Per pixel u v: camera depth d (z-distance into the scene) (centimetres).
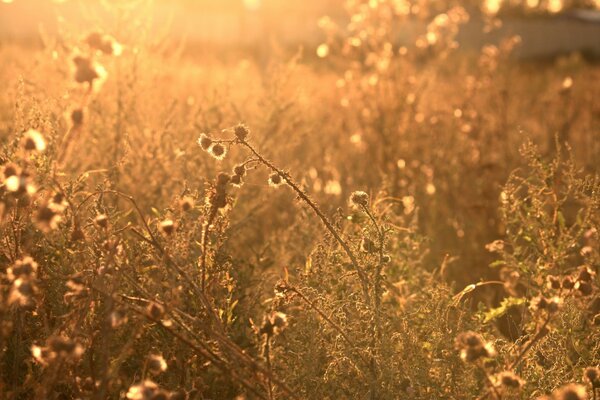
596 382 286
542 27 4150
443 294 366
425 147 742
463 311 347
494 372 323
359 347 327
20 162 307
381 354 326
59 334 306
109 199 471
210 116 568
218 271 344
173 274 338
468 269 554
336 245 369
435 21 895
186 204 318
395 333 338
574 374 333
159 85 610
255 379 297
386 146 743
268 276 414
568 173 405
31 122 376
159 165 503
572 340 348
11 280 285
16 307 309
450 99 842
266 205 521
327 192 595
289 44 2912
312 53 2139
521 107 879
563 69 2095
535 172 450
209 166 513
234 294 373
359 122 767
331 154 716
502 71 903
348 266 353
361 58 855
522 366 332
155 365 273
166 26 615
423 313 360
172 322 327
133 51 560
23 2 2794
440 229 618
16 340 314
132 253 348
